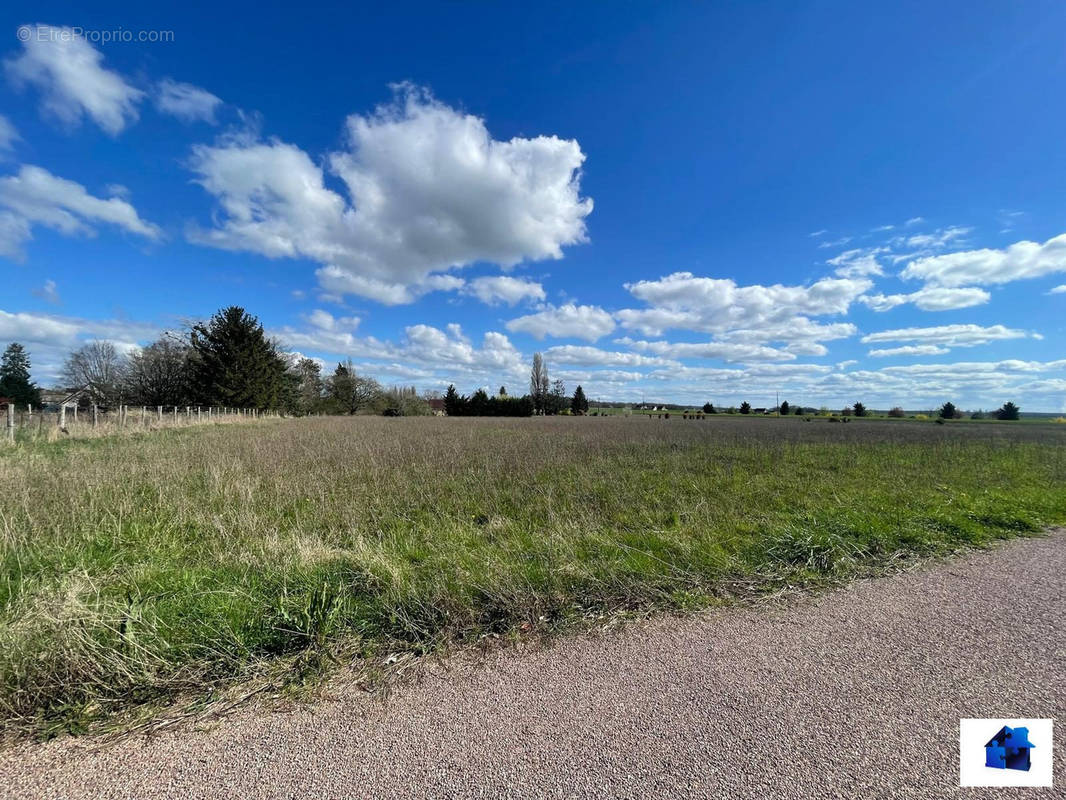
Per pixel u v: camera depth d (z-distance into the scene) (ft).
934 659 8.54
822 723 6.77
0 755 6.24
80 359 155.63
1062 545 15.66
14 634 7.93
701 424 106.93
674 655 8.69
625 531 16.69
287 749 6.32
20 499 17.61
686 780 5.75
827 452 42.09
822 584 12.21
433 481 25.22
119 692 7.39
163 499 18.86
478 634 9.43
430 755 6.19
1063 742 6.37
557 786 5.66
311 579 11.53
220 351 129.90
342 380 199.93
